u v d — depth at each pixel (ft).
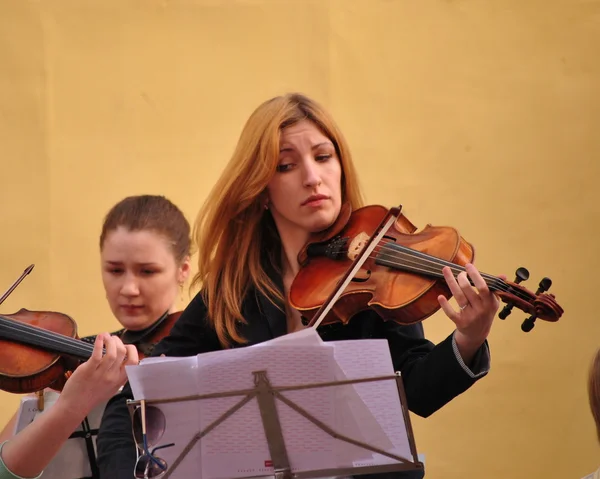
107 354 30.27
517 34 58.49
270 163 34.53
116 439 32.12
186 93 57.52
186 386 27.14
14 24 56.85
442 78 58.23
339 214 35.55
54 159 56.70
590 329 57.57
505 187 58.03
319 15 57.98
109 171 56.95
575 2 58.70
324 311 32.45
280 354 26.53
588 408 57.00
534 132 58.34
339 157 36.06
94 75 57.16
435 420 56.65
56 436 30.60
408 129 57.98
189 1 57.72
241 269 35.24
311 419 27.07
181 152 57.31
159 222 41.32
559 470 56.59
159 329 40.73
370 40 58.18
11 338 37.42
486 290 29.30
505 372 57.00
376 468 27.68
